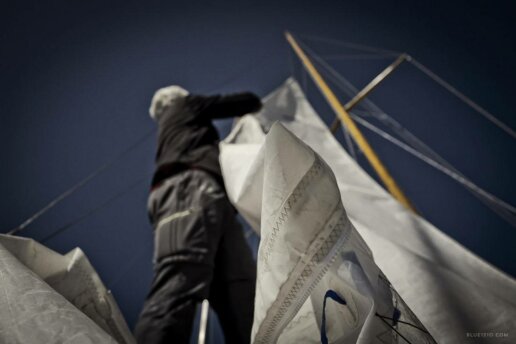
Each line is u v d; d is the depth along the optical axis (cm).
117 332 60
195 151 148
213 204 127
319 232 49
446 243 103
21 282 44
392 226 113
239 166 100
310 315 55
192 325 102
